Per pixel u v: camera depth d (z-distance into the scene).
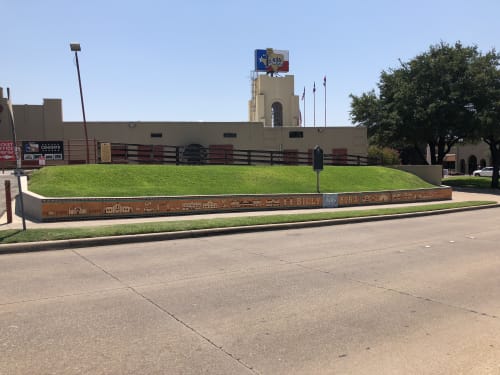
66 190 16.67
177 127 40.38
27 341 4.70
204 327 5.17
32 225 12.93
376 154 62.44
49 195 15.68
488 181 47.19
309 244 11.15
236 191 20.86
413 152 78.50
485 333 5.05
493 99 39.19
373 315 5.64
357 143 45.25
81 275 7.66
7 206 13.36
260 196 18.64
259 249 10.37
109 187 18.41
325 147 44.59
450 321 5.45
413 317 5.58
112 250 10.08
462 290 6.85
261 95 63.19
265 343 4.71
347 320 5.45
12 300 6.15
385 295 6.54
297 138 43.81
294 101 64.25
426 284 7.20
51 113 37.88
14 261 8.80
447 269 8.34
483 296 6.53
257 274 7.84
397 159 65.19
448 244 11.31
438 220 17.27
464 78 40.53
